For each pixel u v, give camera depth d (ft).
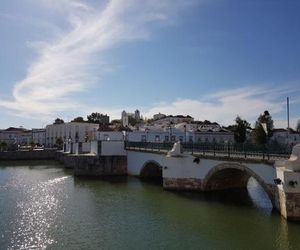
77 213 98.07
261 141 235.81
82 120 495.41
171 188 129.80
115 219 90.68
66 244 72.43
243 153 107.14
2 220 91.30
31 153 324.19
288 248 67.77
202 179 121.39
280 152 93.91
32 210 102.58
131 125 361.51
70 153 261.03
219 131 288.71
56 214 97.25
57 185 151.43
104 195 124.88
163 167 132.77
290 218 81.20
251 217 88.99
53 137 471.21
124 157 188.65
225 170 115.24
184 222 86.28
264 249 67.62
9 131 549.13
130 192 130.11
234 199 112.37
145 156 167.32
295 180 80.74
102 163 184.24
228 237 74.49
